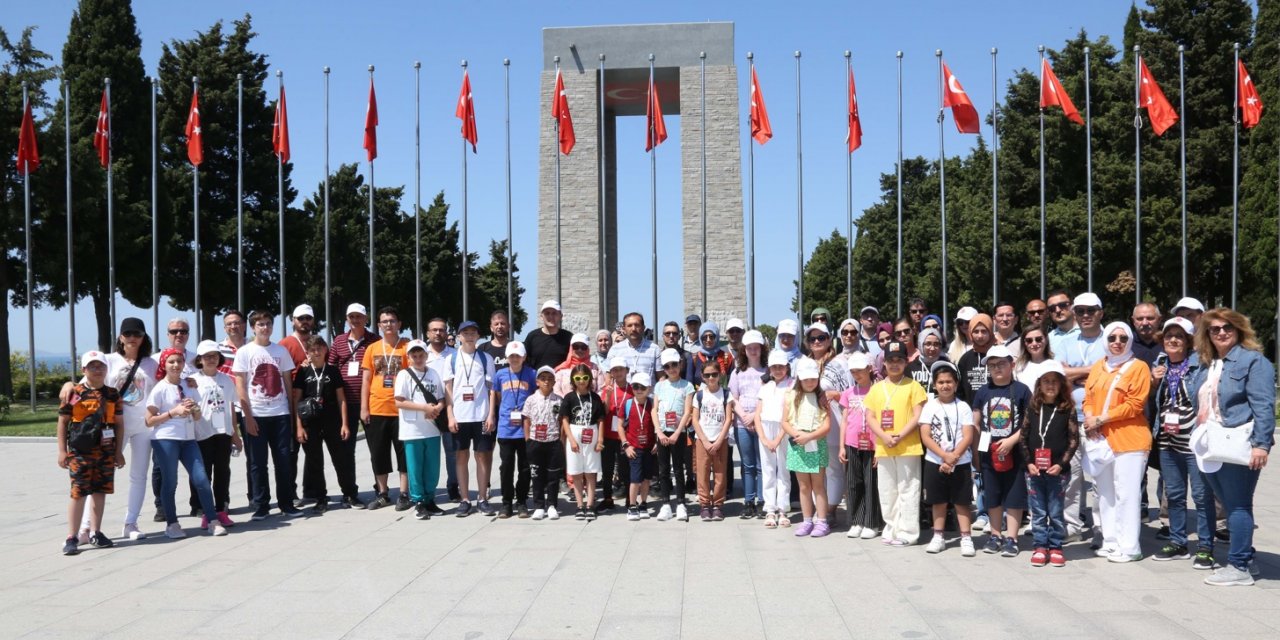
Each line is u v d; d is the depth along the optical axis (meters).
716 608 6.60
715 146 24.83
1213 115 32.09
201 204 38.88
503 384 10.67
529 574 7.70
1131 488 7.98
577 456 10.43
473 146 20.94
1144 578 7.38
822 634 5.95
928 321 10.64
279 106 22.06
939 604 6.64
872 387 9.15
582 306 24.84
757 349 10.38
